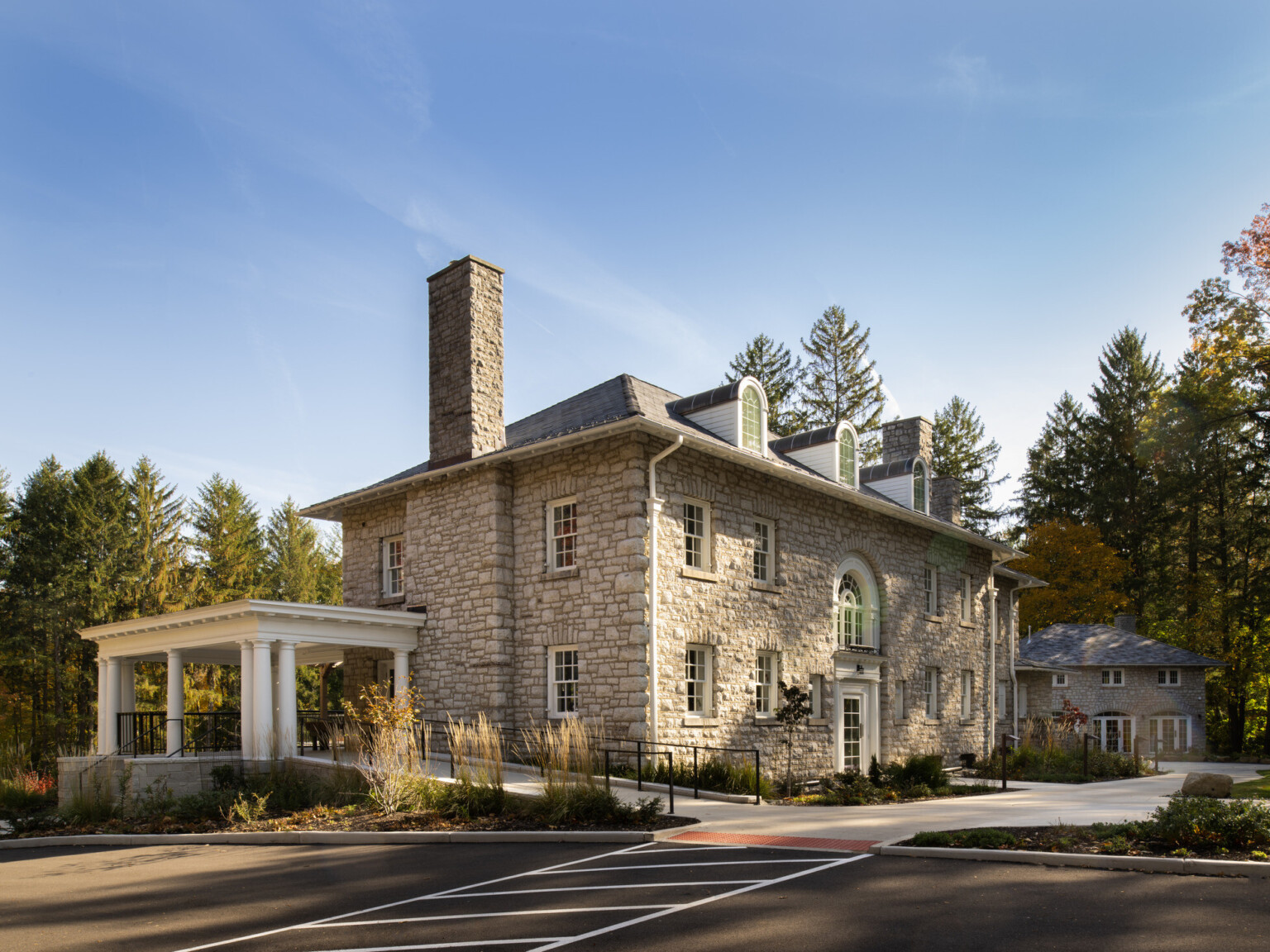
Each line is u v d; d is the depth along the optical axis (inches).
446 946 270.8
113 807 617.6
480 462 775.7
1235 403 1348.4
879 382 2021.4
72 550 1722.4
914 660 1033.5
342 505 952.3
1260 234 1119.6
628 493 706.8
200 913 325.7
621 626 695.7
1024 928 271.9
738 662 780.0
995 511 2409.0
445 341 851.4
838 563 925.8
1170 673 1610.5
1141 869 352.2
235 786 655.1
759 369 2033.7
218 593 1947.6
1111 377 2210.9
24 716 1724.9
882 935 268.1
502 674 756.6
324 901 337.7
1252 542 1780.3
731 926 282.5
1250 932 262.2
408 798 542.3
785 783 705.6
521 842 457.7
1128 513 2089.1
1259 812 387.2
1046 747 1075.9
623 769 659.4
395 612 797.9
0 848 530.9
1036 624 2000.5
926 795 665.0
